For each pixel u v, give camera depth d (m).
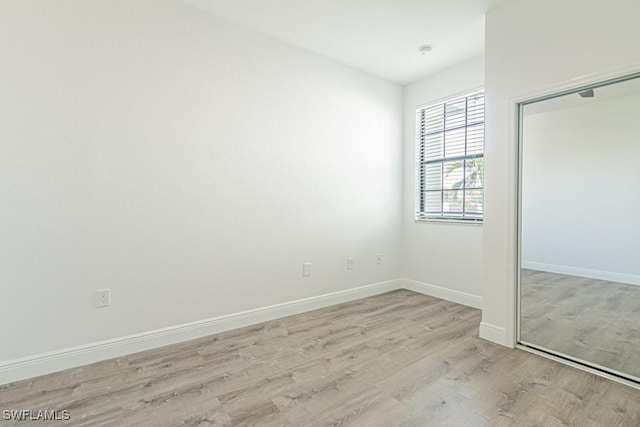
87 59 2.10
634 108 2.05
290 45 3.02
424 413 1.64
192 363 2.16
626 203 2.12
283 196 3.02
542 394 1.80
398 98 3.96
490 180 2.50
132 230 2.29
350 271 3.56
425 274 3.82
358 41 2.96
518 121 2.37
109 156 2.19
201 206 2.57
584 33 2.01
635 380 1.90
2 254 1.89
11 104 1.89
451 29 2.76
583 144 2.25
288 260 3.07
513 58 2.34
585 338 2.28
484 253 2.55
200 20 2.52
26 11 1.91
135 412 1.66
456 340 2.52
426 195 3.86
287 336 2.61
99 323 2.19
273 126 2.93
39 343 2.00
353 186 3.55
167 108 2.40
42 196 1.98
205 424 1.57
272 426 1.55
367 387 1.88
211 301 2.64
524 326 2.46
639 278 2.09
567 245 2.34
